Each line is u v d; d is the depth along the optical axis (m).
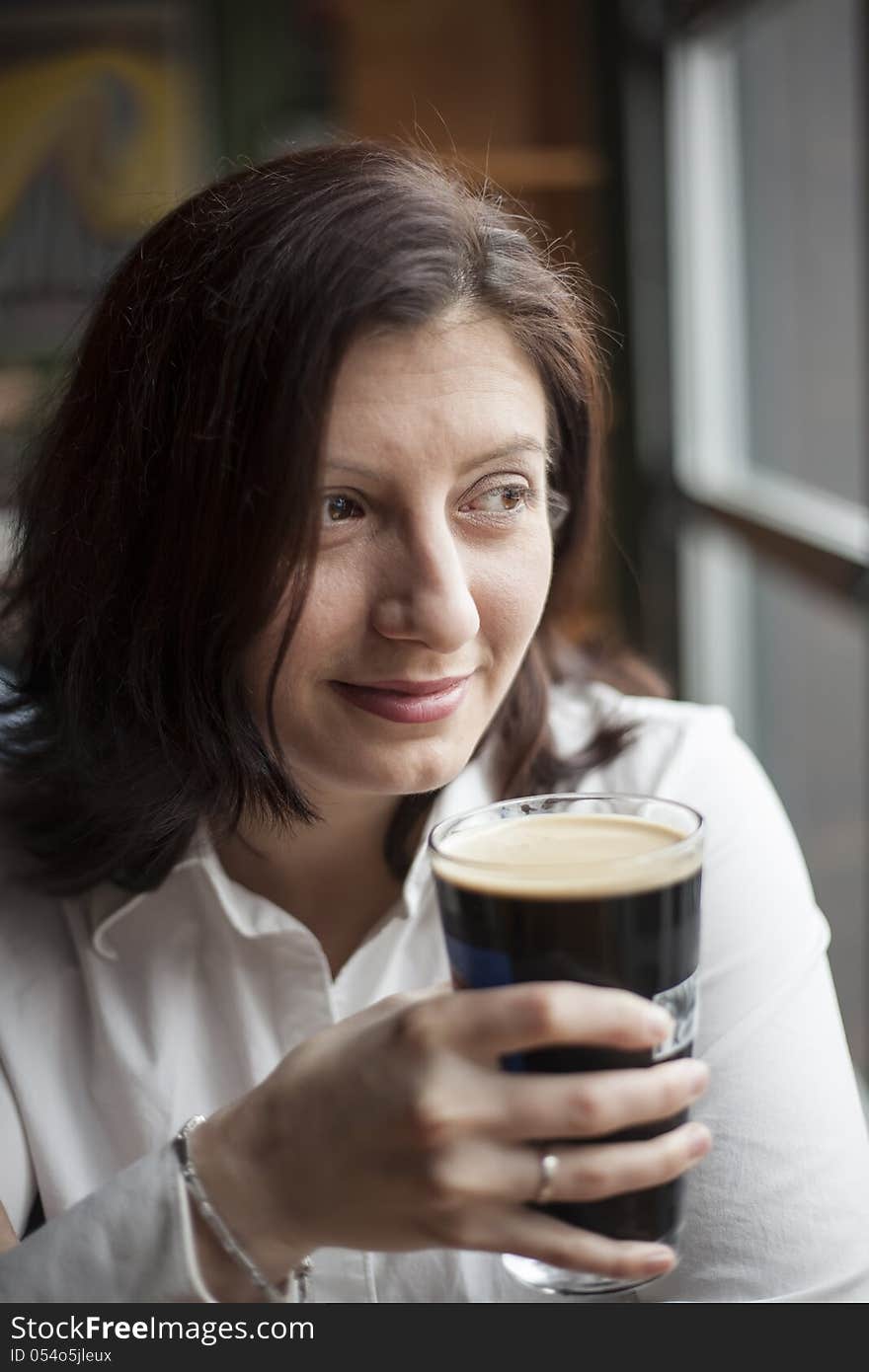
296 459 0.73
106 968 0.97
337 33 4.02
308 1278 0.86
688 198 3.43
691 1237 0.85
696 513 3.43
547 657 1.06
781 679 2.94
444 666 0.77
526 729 1.04
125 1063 0.94
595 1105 0.54
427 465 0.75
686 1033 0.61
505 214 0.87
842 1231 0.84
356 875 0.98
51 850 0.97
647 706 1.14
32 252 4.07
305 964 0.94
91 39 4.02
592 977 0.57
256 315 0.74
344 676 0.77
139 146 4.05
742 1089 0.88
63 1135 0.95
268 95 4.07
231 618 0.78
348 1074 0.57
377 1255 0.89
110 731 0.91
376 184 0.78
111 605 0.88
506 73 3.84
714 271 3.44
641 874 0.57
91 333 0.91
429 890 0.97
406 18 3.80
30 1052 0.96
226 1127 0.64
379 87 3.84
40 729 1.00
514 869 0.57
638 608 3.76
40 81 4.02
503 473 0.78
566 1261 0.56
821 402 2.62
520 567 0.80
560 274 0.87
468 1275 0.89
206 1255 0.65
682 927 0.59
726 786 1.05
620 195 3.61
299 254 0.74
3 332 4.07
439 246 0.75
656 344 3.58
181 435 0.79
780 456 2.93
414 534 0.75
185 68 4.04
